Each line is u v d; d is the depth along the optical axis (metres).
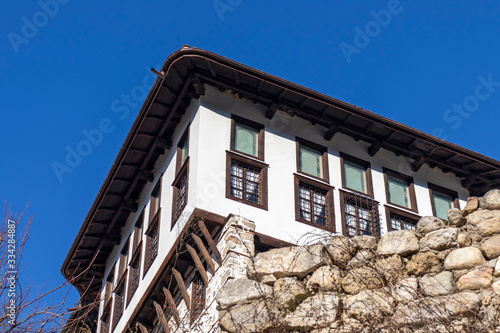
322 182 20.44
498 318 10.44
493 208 11.76
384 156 22.23
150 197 21.92
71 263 25.06
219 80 19.86
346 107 20.67
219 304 13.11
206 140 19.27
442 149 22.06
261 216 18.73
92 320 25.14
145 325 20.41
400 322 10.96
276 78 19.73
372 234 20.36
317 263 12.65
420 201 22.06
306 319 11.93
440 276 11.36
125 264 23.19
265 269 13.15
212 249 17.30
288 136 20.75
